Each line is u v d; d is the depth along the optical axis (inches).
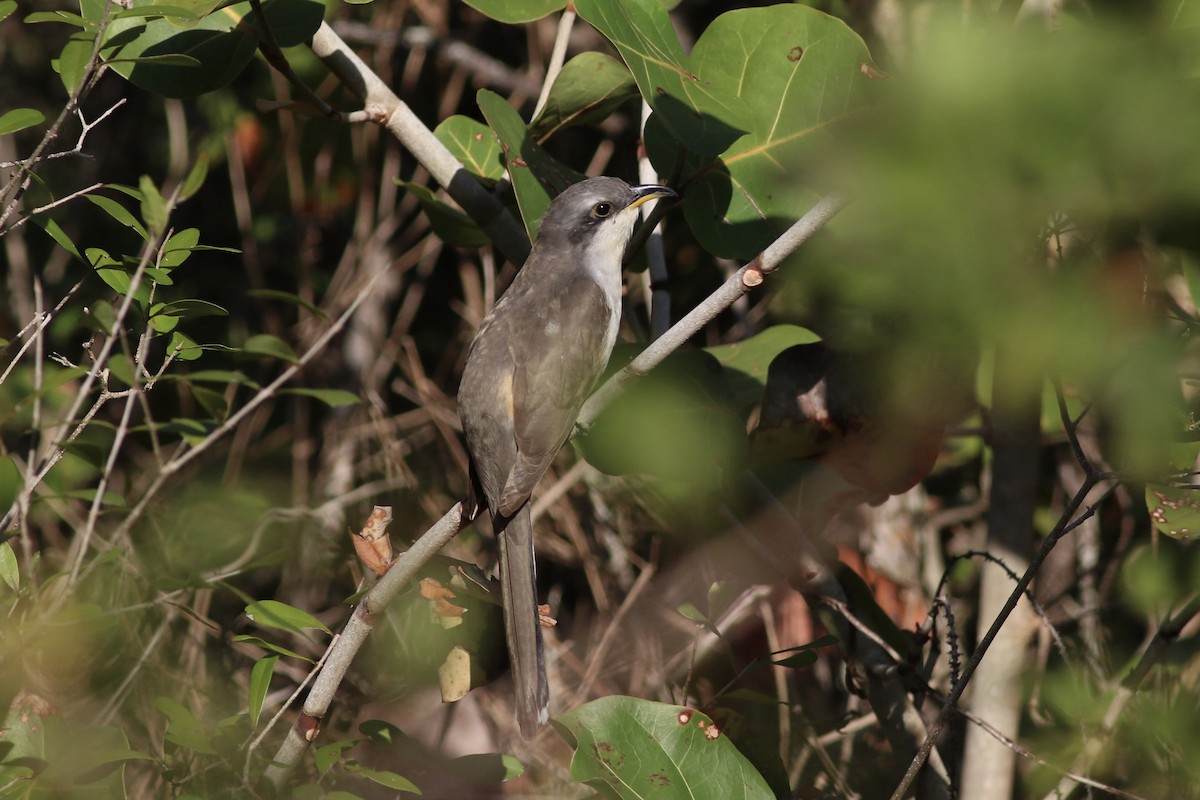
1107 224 88.5
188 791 245.4
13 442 371.6
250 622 401.1
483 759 271.3
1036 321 95.1
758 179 280.4
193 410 500.1
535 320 301.0
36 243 580.7
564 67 315.6
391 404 583.5
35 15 234.4
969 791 312.7
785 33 276.4
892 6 332.2
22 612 247.1
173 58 239.3
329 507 466.6
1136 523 396.5
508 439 291.0
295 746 237.0
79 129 601.3
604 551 460.8
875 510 424.8
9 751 228.5
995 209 82.7
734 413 290.8
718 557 346.6
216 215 598.5
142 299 248.7
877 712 328.2
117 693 300.0
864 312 112.8
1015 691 311.0
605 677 412.8
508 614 261.4
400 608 296.7
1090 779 267.1
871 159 84.0
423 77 563.8
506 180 329.7
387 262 545.0
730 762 243.1
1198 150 77.7
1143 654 293.9
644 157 355.3
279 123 538.6
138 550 379.6
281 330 554.9
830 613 334.6
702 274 469.1
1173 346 103.4
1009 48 83.4
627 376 252.5
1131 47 81.1
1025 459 313.9
